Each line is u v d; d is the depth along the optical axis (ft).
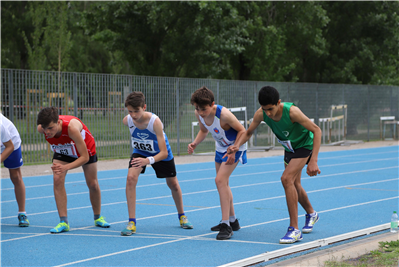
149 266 22.86
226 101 93.66
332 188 50.44
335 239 26.86
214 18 103.86
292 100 107.04
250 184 53.36
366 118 126.41
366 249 25.22
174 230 31.09
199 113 28.02
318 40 133.80
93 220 34.65
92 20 115.34
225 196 28.63
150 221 34.19
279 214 36.55
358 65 140.15
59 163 30.73
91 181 31.55
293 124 26.81
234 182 54.95
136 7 101.35
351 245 26.45
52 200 43.29
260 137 100.22
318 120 112.98
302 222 33.50
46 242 27.86
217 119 28.40
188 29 106.93
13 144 30.66
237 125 28.35
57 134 29.17
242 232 30.35
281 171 65.92
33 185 52.31
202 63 112.98
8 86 66.44
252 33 127.65
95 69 172.04
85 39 172.35
